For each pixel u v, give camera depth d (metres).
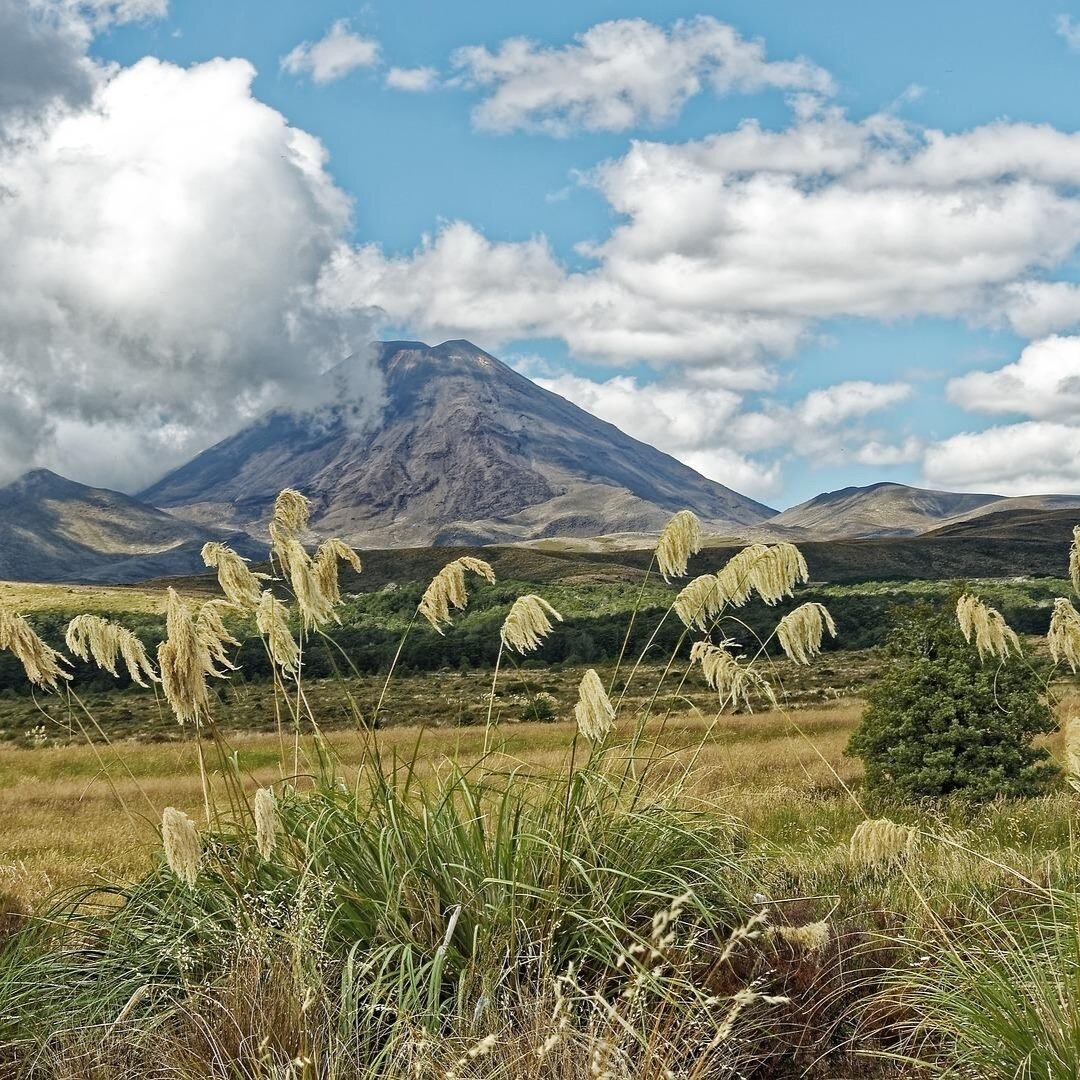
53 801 30.84
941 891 7.68
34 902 9.12
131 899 7.14
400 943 5.89
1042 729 22.55
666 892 6.54
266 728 34.31
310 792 7.42
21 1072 5.77
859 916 7.11
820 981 6.23
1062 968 5.50
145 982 6.25
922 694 22.95
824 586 184.50
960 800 20.83
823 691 56.97
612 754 7.48
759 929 6.39
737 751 26.39
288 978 5.57
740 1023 5.73
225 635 7.57
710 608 7.68
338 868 6.64
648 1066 4.57
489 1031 5.00
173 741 44.53
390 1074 4.73
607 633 84.88
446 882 6.39
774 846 8.76
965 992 5.64
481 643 77.12
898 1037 5.97
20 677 66.75
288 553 7.64
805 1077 5.62
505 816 6.71
